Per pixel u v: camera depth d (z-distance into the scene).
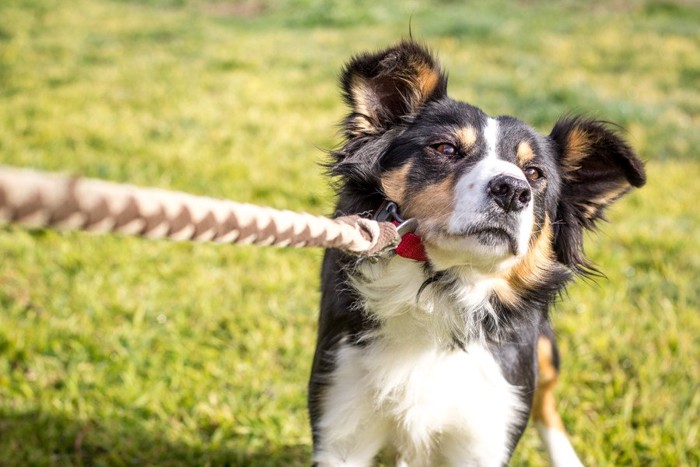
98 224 0.39
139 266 1.39
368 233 0.69
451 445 0.89
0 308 1.25
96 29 3.70
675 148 2.33
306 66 3.11
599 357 1.21
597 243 1.58
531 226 0.81
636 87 3.05
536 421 1.05
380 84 0.87
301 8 4.38
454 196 0.80
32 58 3.01
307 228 0.60
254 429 1.06
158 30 3.72
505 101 2.66
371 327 0.86
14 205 0.34
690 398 1.12
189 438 1.05
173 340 1.21
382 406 0.87
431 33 3.89
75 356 1.16
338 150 0.88
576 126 0.92
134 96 2.54
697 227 1.72
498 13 4.50
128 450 1.02
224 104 2.49
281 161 1.96
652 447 1.04
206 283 1.35
